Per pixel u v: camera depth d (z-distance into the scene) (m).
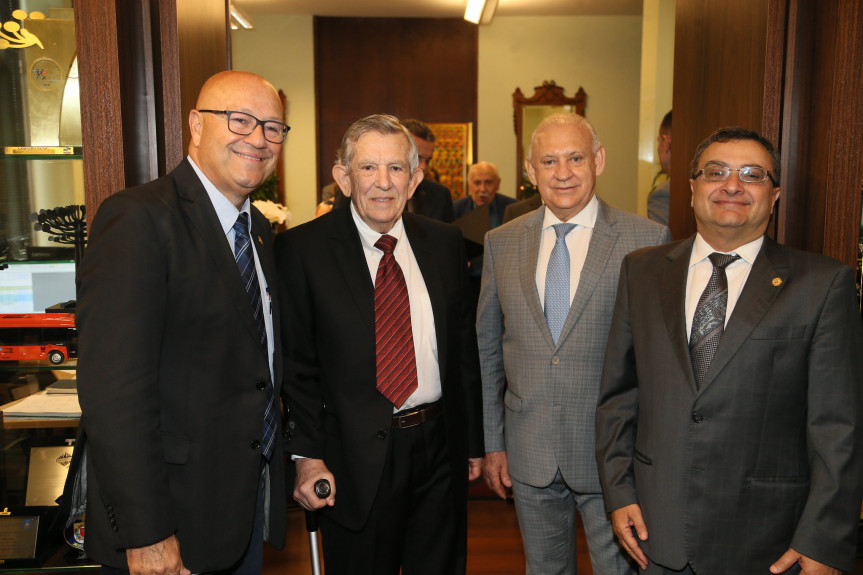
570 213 1.83
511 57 7.12
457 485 1.75
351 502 1.63
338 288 1.66
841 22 1.49
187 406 1.34
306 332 1.68
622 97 7.13
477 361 1.89
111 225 1.26
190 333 1.34
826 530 1.30
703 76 2.12
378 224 1.68
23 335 1.58
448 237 1.87
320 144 7.20
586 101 7.14
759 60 1.70
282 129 1.46
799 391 1.37
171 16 1.56
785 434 1.37
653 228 1.81
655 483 1.44
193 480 1.34
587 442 1.76
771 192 1.44
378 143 1.62
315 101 7.07
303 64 7.03
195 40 1.73
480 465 1.88
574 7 6.80
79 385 1.21
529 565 1.90
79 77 1.40
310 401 1.67
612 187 7.20
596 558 1.80
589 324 1.75
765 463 1.37
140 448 1.21
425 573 1.72
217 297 1.36
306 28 7.01
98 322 1.21
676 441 1.42
